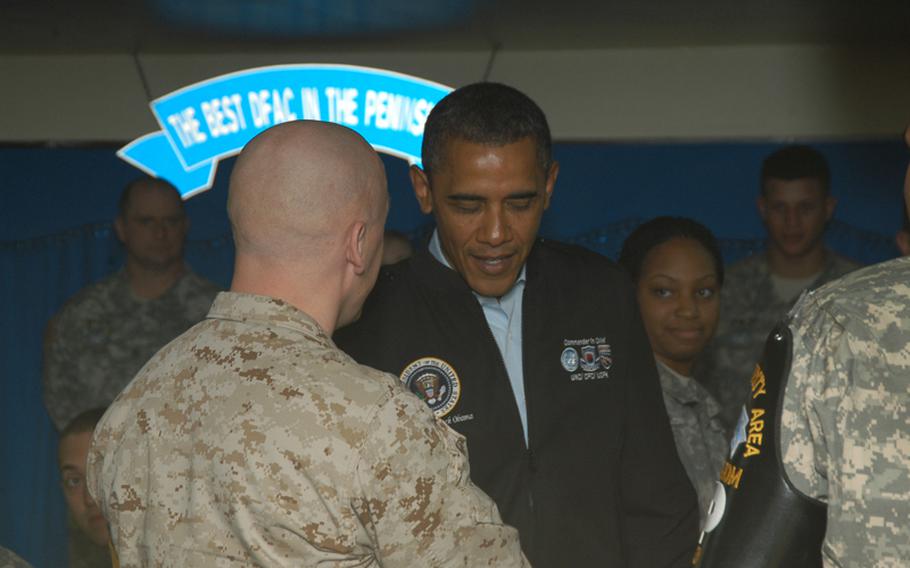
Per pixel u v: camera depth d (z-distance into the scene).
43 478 6.88
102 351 6.92
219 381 2.33
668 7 6.08
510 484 3.20
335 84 6.70
